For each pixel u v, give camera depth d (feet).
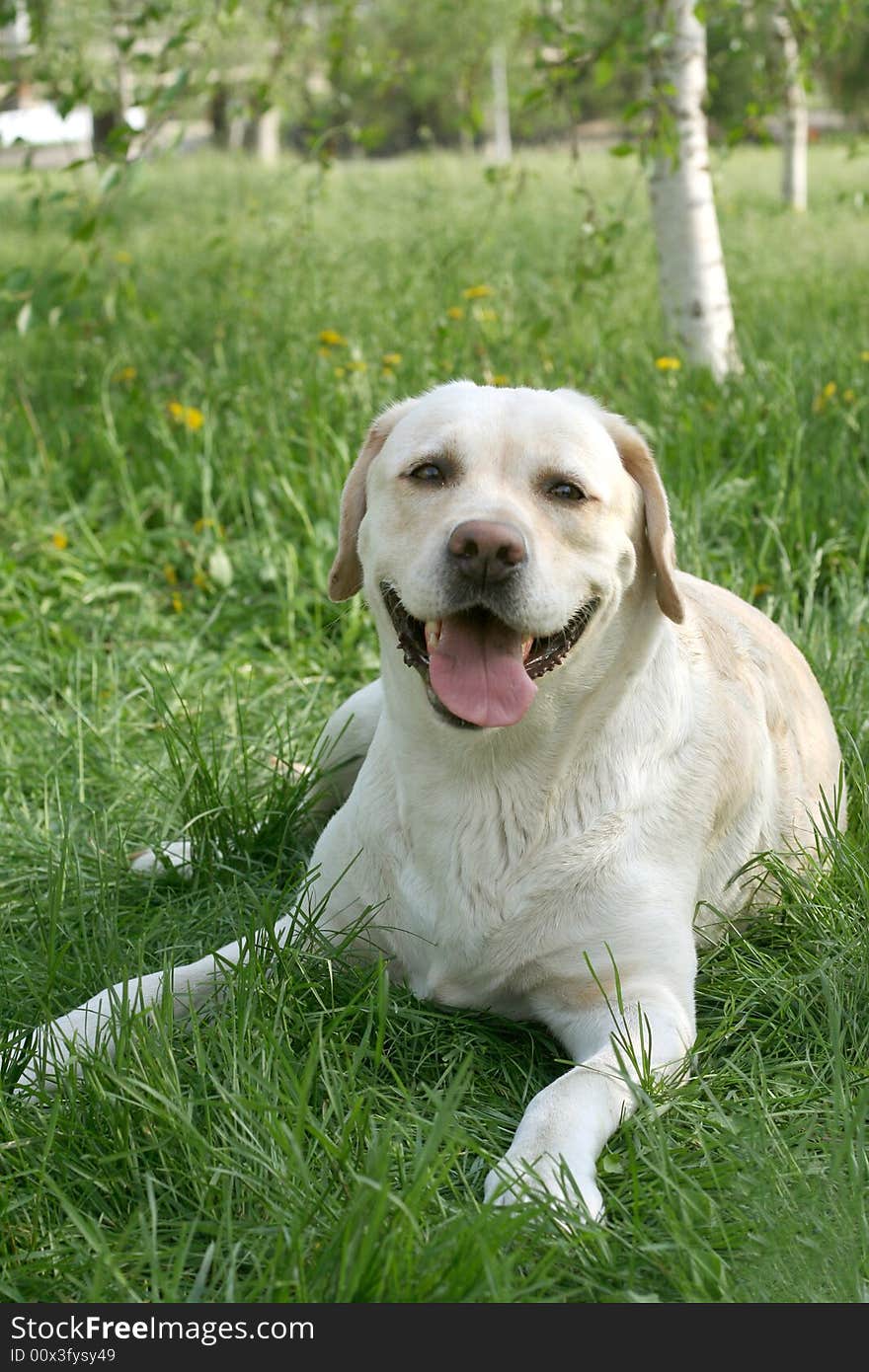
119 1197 7.78
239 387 23.20
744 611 12.35
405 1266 6.72
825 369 22.50
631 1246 7.25
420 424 9.63
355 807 10.30
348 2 25.77
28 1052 8.97
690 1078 8.91
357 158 105.09
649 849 9.73
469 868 9.55
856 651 14.71
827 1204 7.42
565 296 30.04
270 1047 8.42
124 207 50.90
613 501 9.52
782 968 10.13
